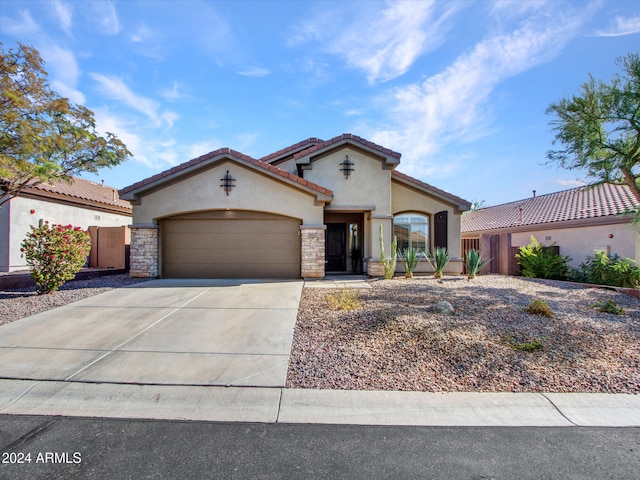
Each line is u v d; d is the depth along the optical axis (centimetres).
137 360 552
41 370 515
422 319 705
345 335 651
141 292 1018
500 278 1387
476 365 529
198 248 1325
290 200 1296
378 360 550
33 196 1562
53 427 381
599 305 850
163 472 309
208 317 771
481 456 335
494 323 694
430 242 1579
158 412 413
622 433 377
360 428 383
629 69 967
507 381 488
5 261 1445
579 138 1027
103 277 1360
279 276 1323
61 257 991
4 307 839
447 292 1002
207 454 335
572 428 386
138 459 327
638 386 475
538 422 397
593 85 1009
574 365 533
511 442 359
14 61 960
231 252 1324
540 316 745
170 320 750
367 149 1399
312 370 521
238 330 690
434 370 518
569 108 1019
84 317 766
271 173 1264
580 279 1349
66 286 1121
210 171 1284
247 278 1319
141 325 716
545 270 1420
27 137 955
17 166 980
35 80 1002
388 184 1426
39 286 985
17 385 472
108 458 328
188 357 565
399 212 1565
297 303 890
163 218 1323
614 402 439
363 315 748
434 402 436
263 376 502
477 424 393
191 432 373
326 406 427
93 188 2184
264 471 311
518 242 2052
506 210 2550
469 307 809
